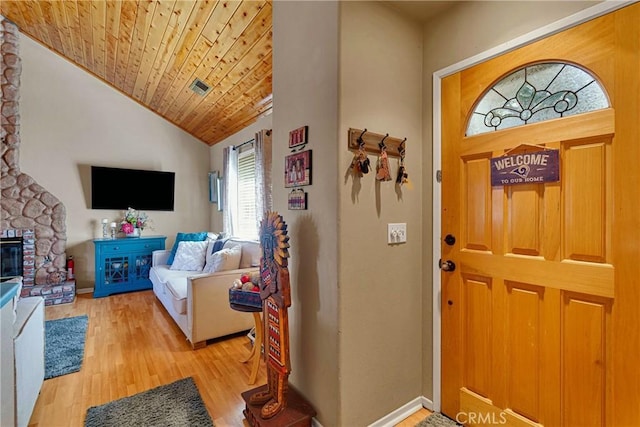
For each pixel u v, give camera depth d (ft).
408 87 6.17
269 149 12.02
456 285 5.90
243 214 15.30
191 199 17.97
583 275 4.44
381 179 5.67
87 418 6.07
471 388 5.72
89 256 15.16
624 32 4.09
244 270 10.16
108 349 9.08
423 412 6.30
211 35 9.44
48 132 14.29
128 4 9.41
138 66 12.80
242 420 6.08
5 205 13.04
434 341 6.25
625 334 4.12
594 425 4.37
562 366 4.66
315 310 5.72
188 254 13.46
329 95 5.35
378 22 5.69
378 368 5.71
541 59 4.79
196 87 12.68
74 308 12.75
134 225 15.65
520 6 5.02
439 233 6.15
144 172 16.25
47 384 7.24
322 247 5.52
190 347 9.27
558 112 4.67
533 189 4.92
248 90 11.50
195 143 18.10
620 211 4.15
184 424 5.92
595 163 4.33
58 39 13.20
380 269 5.74
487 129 5.47
